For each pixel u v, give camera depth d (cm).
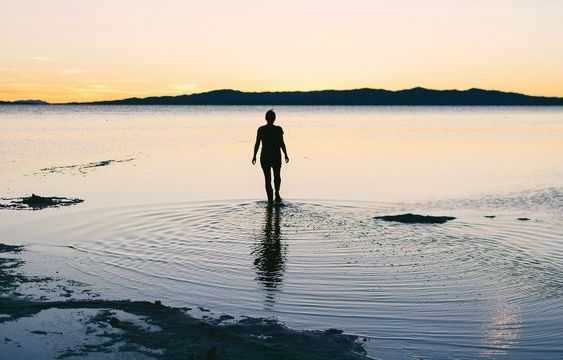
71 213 1241
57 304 664
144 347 544
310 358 525
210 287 745
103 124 6881
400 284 761
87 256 892
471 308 676
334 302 692
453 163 2456
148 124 7100
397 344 572
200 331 583
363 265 847
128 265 842
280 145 1384
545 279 788
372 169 2200
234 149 3241
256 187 1673
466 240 1011
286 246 954
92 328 591
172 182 1783
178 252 915
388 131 5459
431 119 9656
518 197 1521
